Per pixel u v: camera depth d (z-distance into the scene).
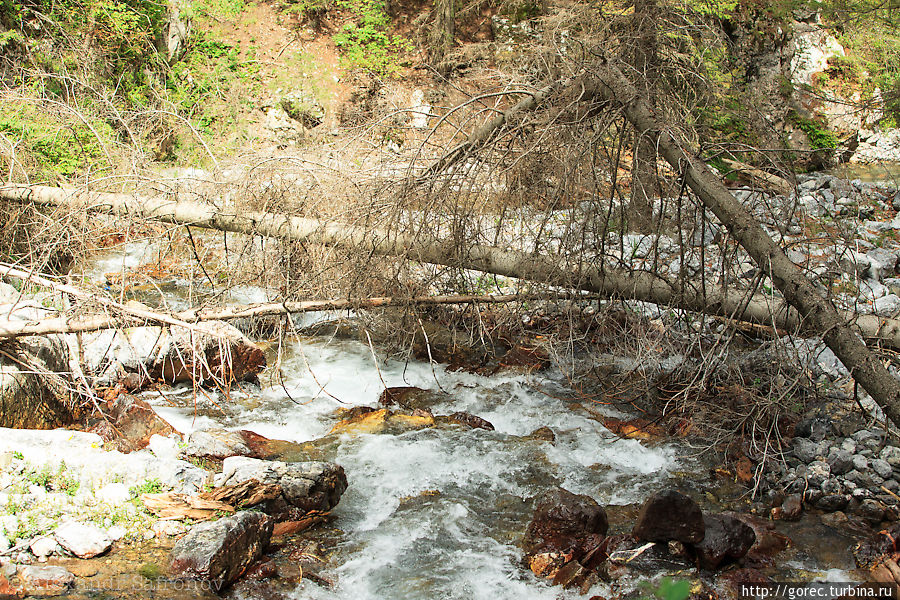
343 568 4.43
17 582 3.97
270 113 15.30
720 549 4.43
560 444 6.01
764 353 6.34
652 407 6.62
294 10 17.09
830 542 4.78
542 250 6.54
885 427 5.80
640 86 6.22
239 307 6.45
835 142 14.83
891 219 11.50
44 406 5.68
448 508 5.09
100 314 6.01
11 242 7.80
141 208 7.22
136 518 4.62
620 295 6.23
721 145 6.02
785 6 12.46
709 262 8.72
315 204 6.90
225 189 7.43
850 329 5.44
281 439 5.93
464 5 15.62
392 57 16.53
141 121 11.30
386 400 6.64
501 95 6.71
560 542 4.59
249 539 4.38
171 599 3.97
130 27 13.89
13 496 4.57
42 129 10.11
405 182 6.22
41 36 12.82
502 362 7.46
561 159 6.08
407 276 6.75
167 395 6.54
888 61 14.84
